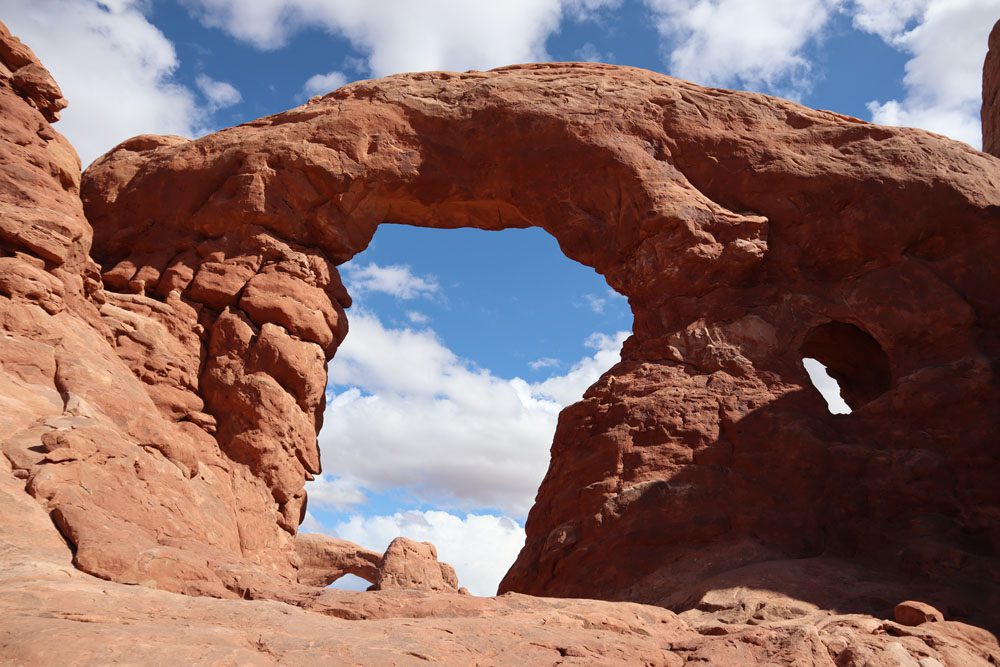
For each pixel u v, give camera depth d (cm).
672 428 1770
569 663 831
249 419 1875
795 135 2095
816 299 1939
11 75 1681
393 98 2289
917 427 1731
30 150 1603
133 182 2250
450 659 796
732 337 1902
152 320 1872
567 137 2162
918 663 974
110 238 2208
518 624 945
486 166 2225
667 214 2011
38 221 1499
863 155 2003
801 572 1416
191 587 1003
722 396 1814
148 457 1294
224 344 1956
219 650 703
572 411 1931
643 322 2027
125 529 1059
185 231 2181
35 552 944
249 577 1056
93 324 1655
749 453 1723
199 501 1438
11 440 1120
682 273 1983
